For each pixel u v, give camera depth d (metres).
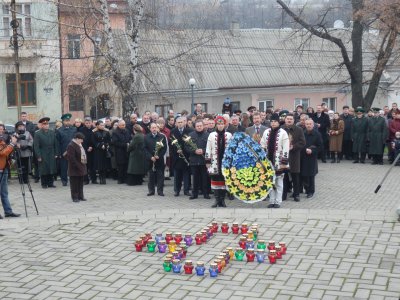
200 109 20.88
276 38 47.56
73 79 27.14
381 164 22.81
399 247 10.25
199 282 8.77
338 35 34.78
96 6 25.94
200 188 16.28
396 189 16.98
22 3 35.81
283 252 9.94
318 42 46.12
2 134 15.70
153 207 14.49
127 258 10.03
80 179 15.51
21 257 10.21
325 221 12.12
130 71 26.09
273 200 14.12
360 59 32.78
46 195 16.59
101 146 18.34
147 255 10.18
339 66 33.31
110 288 8.61
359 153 23.39
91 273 9.29
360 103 32.97
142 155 17.81
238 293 8.28
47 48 34.28
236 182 13.80
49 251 10.52
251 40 46.78
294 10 30.92
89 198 15.95
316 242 10.66
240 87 42.88
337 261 9.56
